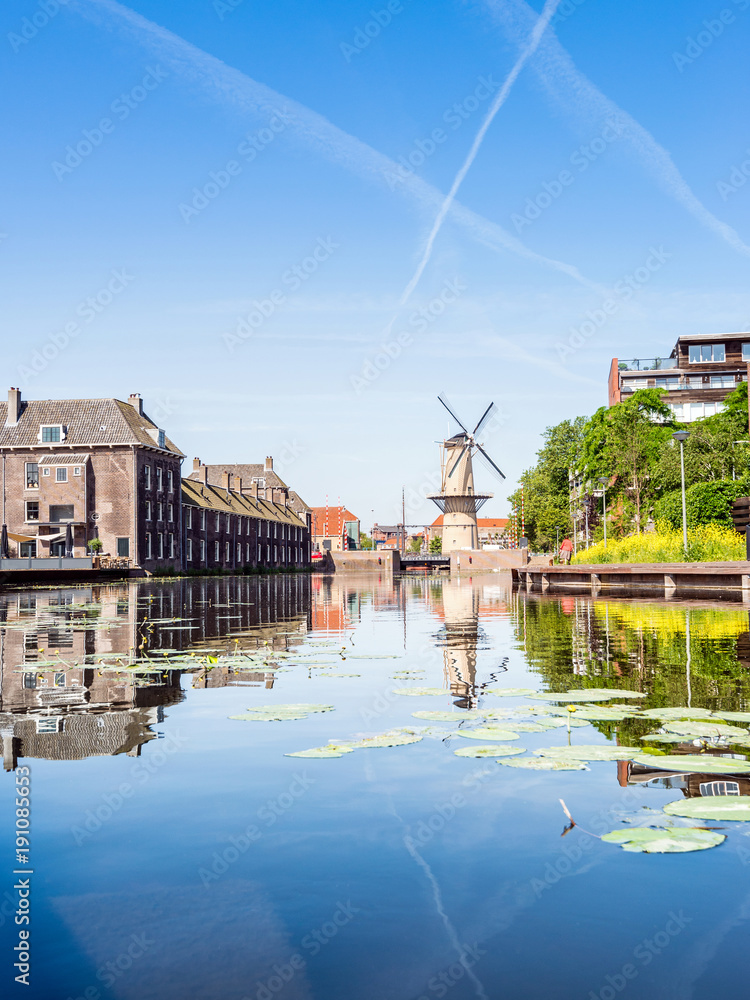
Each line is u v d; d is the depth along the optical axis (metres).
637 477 48.91
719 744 5.23
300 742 5.53
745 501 29.55
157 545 58.31
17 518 55.09
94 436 54.84
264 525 86.12
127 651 11.11
